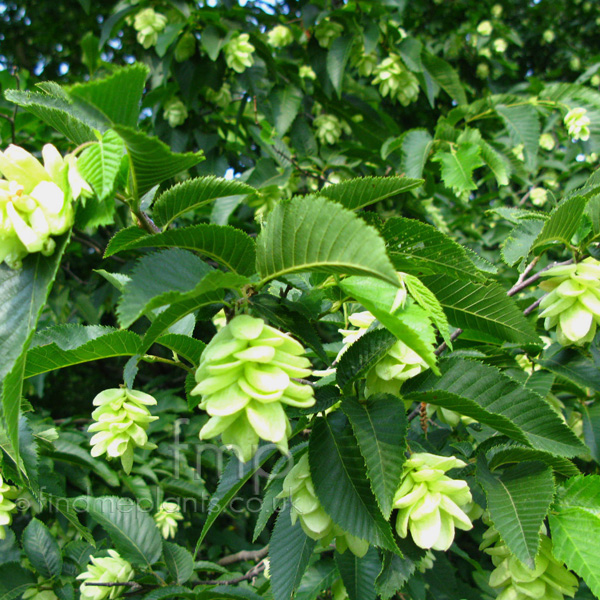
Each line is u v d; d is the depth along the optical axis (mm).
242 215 698
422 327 234
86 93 198
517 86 877
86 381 1217
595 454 404
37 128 745
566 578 290
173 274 220
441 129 609
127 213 605
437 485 254
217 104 781
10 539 438
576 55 1147
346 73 805
